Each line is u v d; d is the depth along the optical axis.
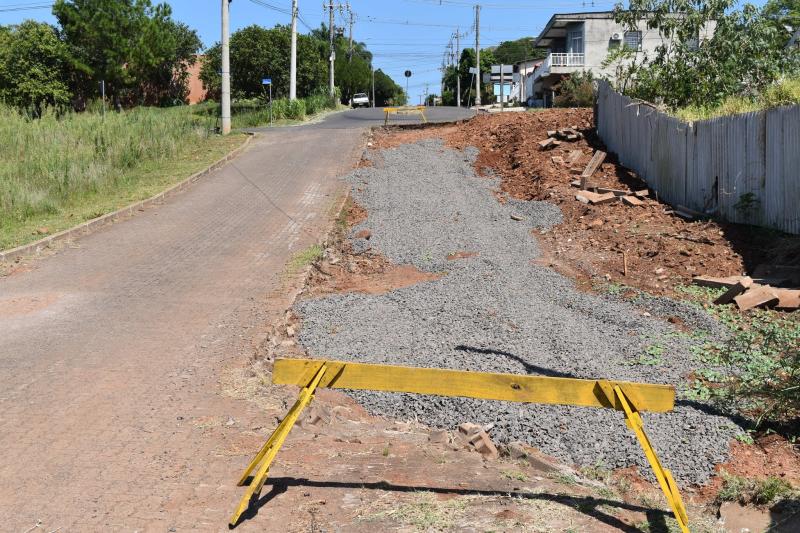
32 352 8.20
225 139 26.70
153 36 44.84
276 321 9.39
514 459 5.71
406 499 4.67
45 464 5.35
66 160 19.67
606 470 5.73
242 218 16.31
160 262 12.84
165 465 5.31
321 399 7.07
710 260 11.35
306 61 51.28
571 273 11.66
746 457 5.93
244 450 5.58
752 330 8.75
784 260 10.86
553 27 51.19
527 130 21.22
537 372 7.45
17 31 43.16
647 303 9.88
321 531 4.27
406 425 6.53
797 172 11.48
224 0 28.11
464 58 89.62
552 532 4.25
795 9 19.56
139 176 20.47
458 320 9.31
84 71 43.12
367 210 16.72
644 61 20.41
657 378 7.30
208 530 4.34
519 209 15.95
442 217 15.76
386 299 10.53
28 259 13.06
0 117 27.20
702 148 13.88
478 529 4.24
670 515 4.72
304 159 22.53
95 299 10.55
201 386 7.14
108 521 4.48
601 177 16.84
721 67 17.72
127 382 7.23
